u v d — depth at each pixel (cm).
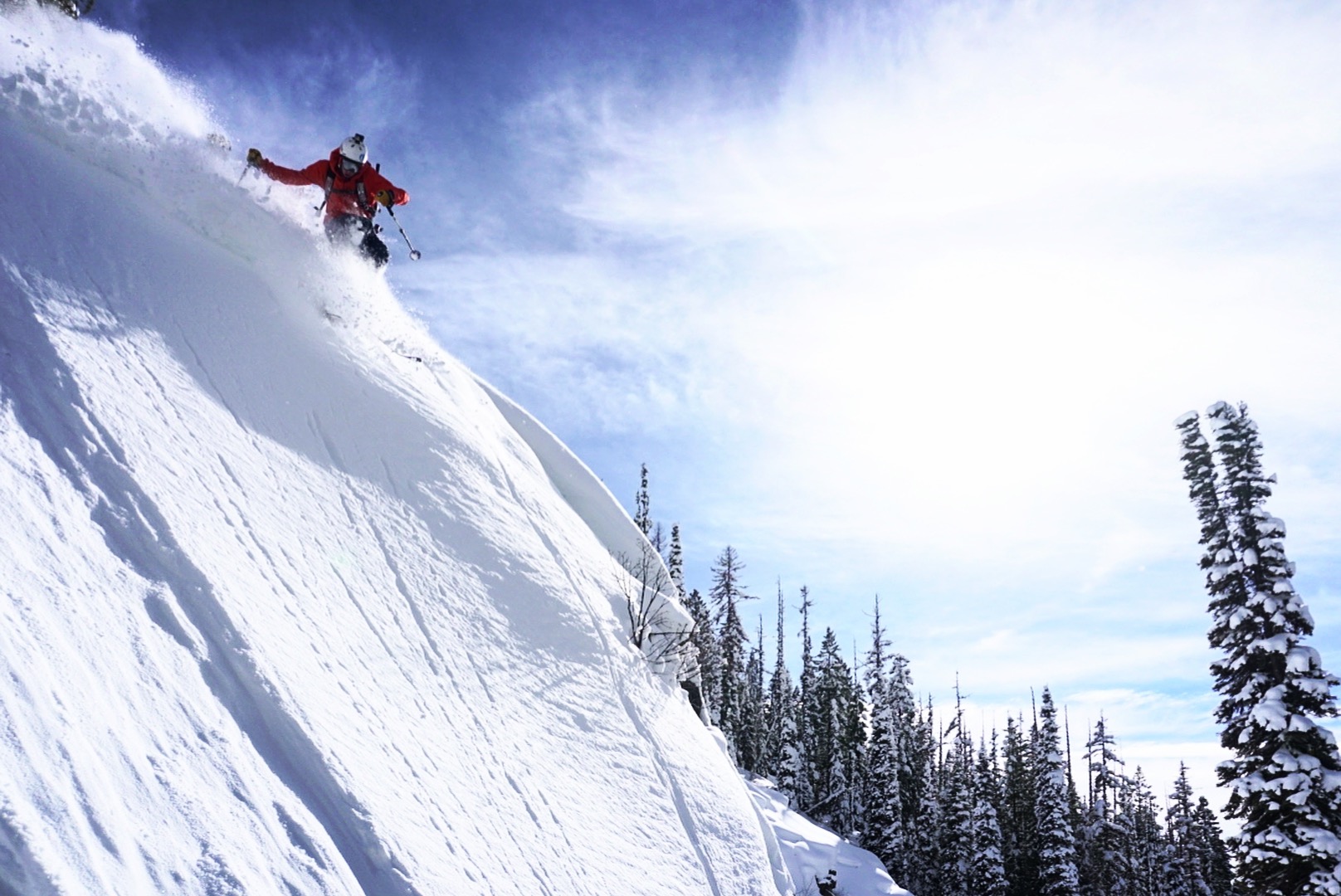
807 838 1703
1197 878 4834
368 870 353
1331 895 1688
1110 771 5106
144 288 563
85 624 316
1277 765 1872
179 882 264
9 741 251
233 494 484
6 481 340
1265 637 1944
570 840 564
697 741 1015
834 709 4566
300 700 397
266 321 681
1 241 470
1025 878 3884
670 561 4041
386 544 614
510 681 648
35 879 223
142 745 297
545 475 1203
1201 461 2125
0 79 600
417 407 810
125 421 438
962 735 5391
